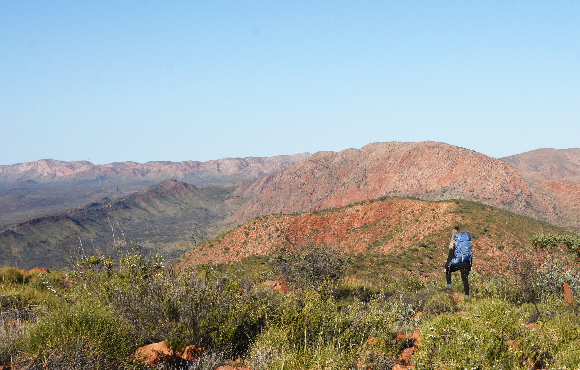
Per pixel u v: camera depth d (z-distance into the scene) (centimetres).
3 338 497
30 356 456
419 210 8844
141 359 480
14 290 801
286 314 605
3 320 580
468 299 990
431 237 7075
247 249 8744
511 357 499
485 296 1050
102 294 621
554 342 555
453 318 661
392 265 5491
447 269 1049
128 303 602
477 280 1380
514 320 632
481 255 5591
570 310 806
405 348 636
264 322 650
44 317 505
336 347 548
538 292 971
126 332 505
